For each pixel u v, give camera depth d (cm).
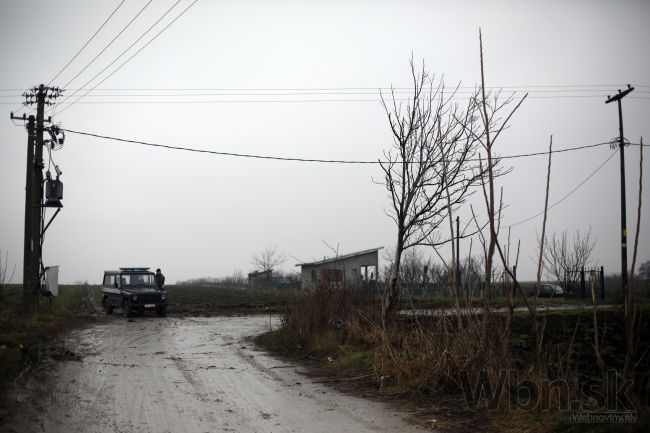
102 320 2188
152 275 2569
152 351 1327
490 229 709
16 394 789
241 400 798
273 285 5559
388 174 1222
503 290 805
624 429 563
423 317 992
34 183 2102
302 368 1100
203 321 2216
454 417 688
